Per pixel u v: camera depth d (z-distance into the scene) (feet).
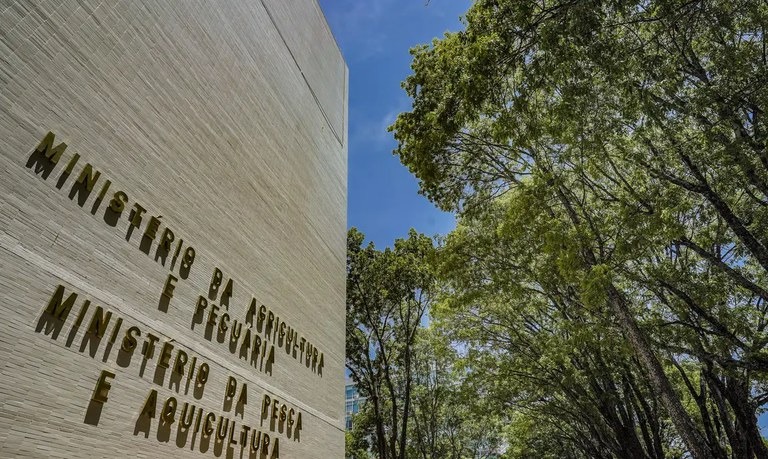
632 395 55.67
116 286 14.23
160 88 18.38
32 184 12.23
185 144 19.30
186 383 16.42
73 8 14.71
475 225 48.11
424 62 35.12
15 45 12.56
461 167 44.91
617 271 38.06
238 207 22.77
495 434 102.94
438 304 56.54
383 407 82.38
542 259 42.83
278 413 22.47
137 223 15.62
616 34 30.07
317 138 37.29
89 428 12.19
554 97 33.12
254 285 22.82
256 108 27.04
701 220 39.50
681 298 39.22
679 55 30.63
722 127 33.06
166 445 14.85
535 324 55.88
